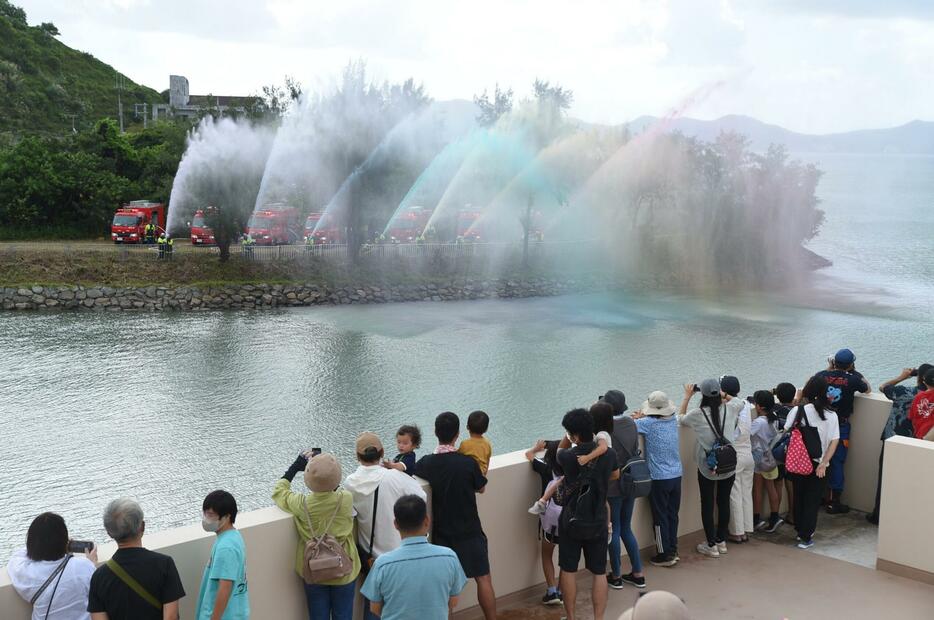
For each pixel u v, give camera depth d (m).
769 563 8.30
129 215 53.72
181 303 45.31
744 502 8.77
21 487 20.48
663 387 31.66
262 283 47.38
